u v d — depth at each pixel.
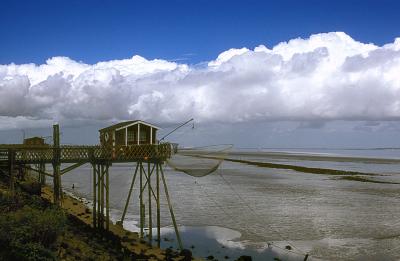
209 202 51.81
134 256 25.78
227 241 33.50
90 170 108.31
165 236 34.94
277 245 32.38
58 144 31.88
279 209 46.94
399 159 197.50
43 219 20.61
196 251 30.67
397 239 34.12
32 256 18.38
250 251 30.83
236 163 145.00
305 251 30.84
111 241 28.38
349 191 63.53
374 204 50.69
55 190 31.39
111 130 33.50
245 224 39.44
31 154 30.70
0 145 43.62
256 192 61.75
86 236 27.27
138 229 37.22
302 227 38.12
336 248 31.61
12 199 27.78
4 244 18.56
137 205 49.47
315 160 185.12
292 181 79.06
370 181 78.19
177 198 55.19
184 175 92.44
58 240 21.88
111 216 42.75
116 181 77.50
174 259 27.08
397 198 56.09
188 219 41.56
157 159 32.97
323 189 65.94
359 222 40.19
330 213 44.69
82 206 45.78
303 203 51.25
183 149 39.88
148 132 34.16
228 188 66.75
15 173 43.84
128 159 32.66
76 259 20.92
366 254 30.17
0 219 19.77
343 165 145.00
